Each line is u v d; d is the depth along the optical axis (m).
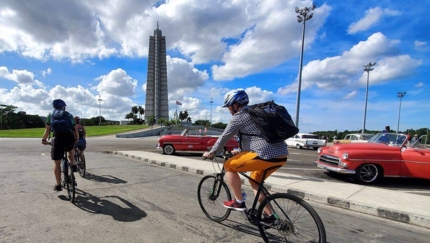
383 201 4.91
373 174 7.11
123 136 40.16
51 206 4.27
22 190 5.15
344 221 4.18
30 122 90.62
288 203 2.90
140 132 44.78
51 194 4.93
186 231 3.48
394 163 7.05
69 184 4.63
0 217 3.75
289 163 11.08
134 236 3.26
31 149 13.40
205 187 4.06
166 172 7.89
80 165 6.57
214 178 3.91
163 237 3.27
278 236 3.21
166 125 61.56
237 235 3.39
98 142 23.31
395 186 7.09
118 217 3.89
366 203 4.75
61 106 4.72
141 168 8.38
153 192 5.41
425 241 3.50
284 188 5.86
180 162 9.29
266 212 3.06
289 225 2.86
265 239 3.11
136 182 6.27
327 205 5.09
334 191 5.62
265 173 3.04
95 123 105.38
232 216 4.08
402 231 3.83
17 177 6.34
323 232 2.61
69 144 4.56
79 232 3.32
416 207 4.57
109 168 8.09
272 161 2.88
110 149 15.16
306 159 12.97
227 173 3.27
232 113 3.33
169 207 4.45
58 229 3.39
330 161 7.67
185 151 14.24
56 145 4.48
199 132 14.17
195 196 5.21
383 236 3.62
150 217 3.94
